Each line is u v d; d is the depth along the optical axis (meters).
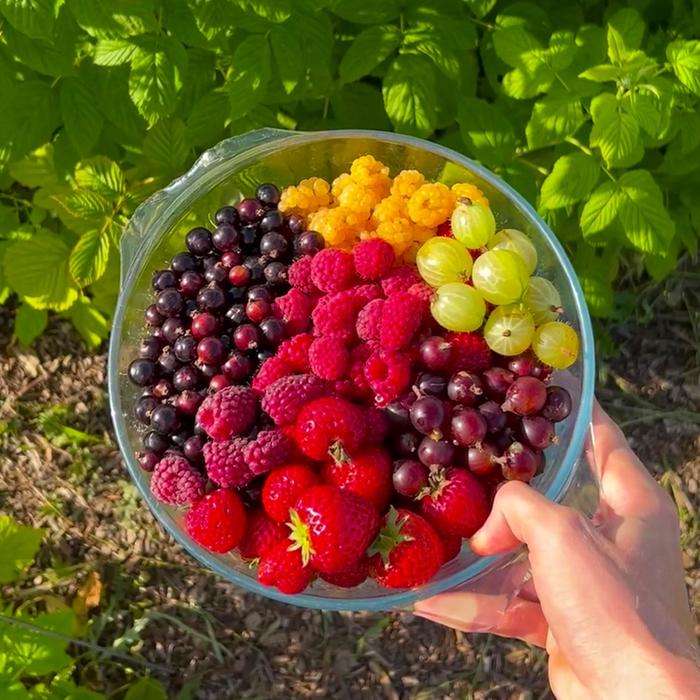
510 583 0.41
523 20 0.46
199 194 0.40
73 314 0.56
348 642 0.60
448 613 0.43
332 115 0.52
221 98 0.44
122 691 0.59
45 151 0.51
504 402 0.34
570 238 0.52
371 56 0.43
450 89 0.47
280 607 0.61
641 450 0.63
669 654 0.29
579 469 0.40
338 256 0.36
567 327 0.35
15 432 0.63
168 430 0.35
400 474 0.32
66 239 0.54
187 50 0.46
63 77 0.43
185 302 0.37
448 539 0.33
